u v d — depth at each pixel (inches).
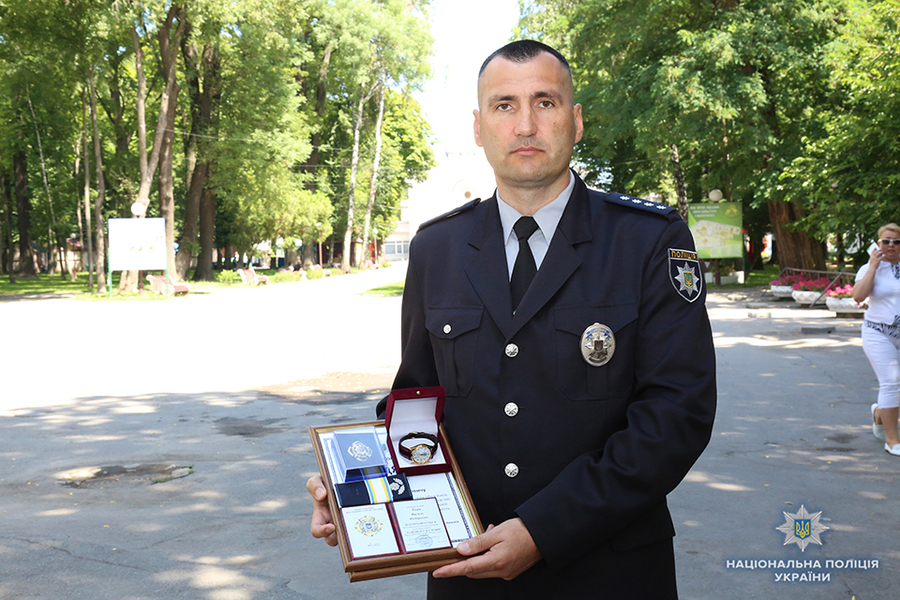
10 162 1631.4
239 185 1422.2
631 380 65.9
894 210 579.2
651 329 64.7
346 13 1640.0
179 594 149.8
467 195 1531.7
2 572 161.0
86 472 243.4
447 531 62.3
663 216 68.1
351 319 782.5
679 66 839.1
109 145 1758.1
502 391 66.8
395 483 64.6
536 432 65.4
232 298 1148.5
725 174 1021.8
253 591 151.3
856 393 336.2
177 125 1596.9
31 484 230.2
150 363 487.2
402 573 59.9
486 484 66.6
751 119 852.6
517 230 70.6
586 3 992.9
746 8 871.7
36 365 482.0
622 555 64.9
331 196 2166.6
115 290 1342.3
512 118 68.3
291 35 1323.8
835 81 780.6
